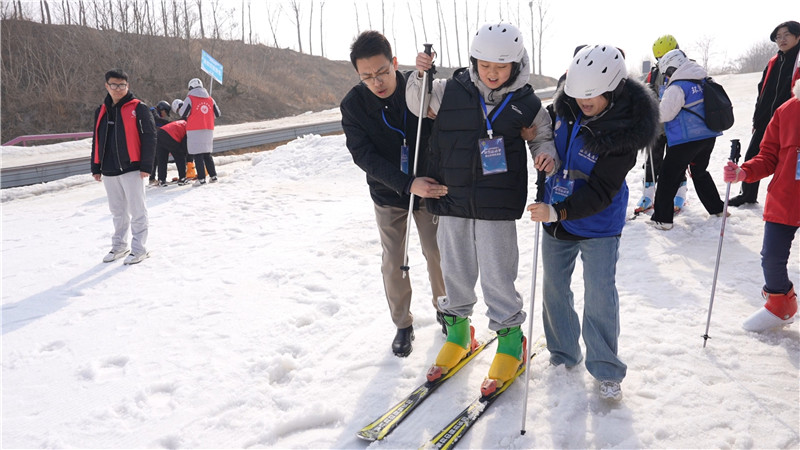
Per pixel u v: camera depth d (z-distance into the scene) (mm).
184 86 26422
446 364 2566
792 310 2732
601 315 2289
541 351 2764
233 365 2947
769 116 4598
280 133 15680
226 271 4543
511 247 2396
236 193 7859
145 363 3037
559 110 2215
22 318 3803
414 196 2693
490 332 3082
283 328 3361
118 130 4738
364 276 4152
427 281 3906
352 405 2488
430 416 2346
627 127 1989
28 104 22250
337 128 17500
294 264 4562
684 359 2576
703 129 4078
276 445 2283
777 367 2475
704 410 2209
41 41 25172
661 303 3205
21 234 6250
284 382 2811
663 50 4730
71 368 3049
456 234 2432
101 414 2564
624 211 2291
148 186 8750
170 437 2355
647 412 2229
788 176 2578
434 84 2406
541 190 2387
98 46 26141
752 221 4430
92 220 6770
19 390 2842
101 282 4477
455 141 2295
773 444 1999
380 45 2369
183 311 3744
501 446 2115
